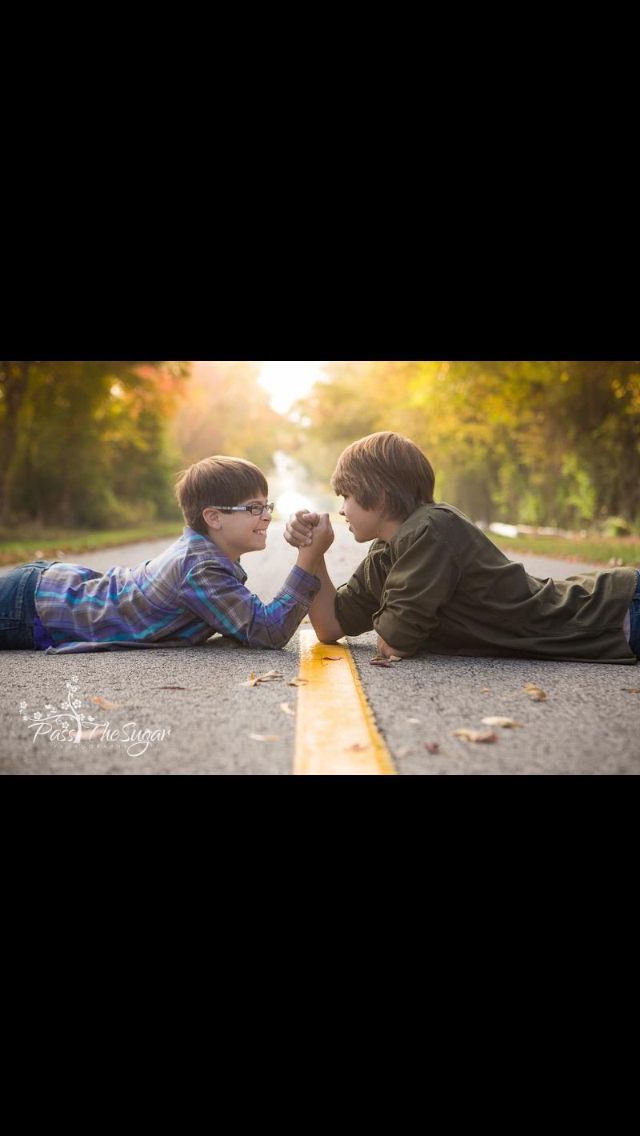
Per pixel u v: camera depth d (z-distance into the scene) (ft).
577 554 34.09
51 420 65.62
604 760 6.57
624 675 9.56
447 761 6.54
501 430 69.82
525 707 8.09
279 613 11.00
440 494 91.86
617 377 50.96
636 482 51.57
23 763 6.55
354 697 8.42
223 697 8.49
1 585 11.34
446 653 10.75
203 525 11.16
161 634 11.35
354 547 36.50
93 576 11.99
